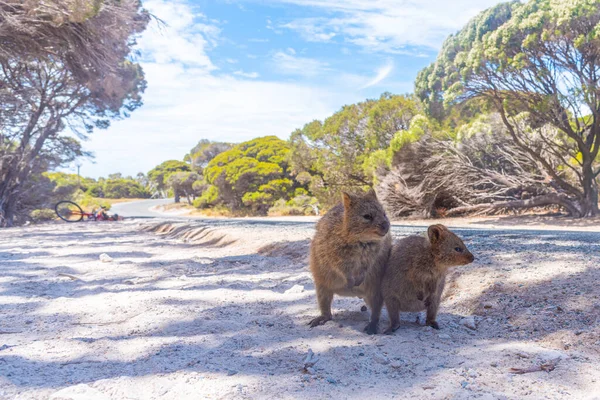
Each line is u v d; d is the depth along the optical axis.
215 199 56.06
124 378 2.99
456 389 2.76
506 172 26.94
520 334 3.99
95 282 7.21
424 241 4.35
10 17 14.41
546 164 22.77
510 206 24.48
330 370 3.14
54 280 7.31
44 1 14.46
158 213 58.56
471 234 11.41
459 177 25.70
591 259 5.94
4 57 17.50
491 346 3.65
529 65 20.41
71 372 3.17
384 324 4.66
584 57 20.06
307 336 4.09
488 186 27.06
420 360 3.34
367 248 4.31
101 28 16.81
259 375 3.05
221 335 4.10
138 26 18.69
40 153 32.59
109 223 25.25
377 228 4.15
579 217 22.00
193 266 8.80
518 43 20.59
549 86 20.86
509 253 6.94
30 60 19.31
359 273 4.34
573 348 3.54
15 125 29.42
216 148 89.62
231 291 6.18
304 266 8.12
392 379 2.98
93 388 2.83
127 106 33.66
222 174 52.12
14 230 20.61
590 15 18.50
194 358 3.44
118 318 4.80
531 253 6.76
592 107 20.67
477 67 21.50
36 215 36.09
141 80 34.22
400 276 4.30
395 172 26.17
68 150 34.19
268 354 3.52
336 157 36.47
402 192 25.88
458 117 30.61
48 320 4.76
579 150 22.56
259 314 4.95
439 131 28.08
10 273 8.05
